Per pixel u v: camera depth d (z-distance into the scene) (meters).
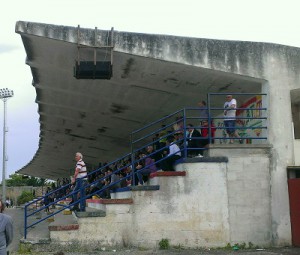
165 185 10.98
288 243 11.32
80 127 23.14
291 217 11.42
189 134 12.88
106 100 16.84
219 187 11.17
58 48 11.82
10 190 67.12
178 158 11.84
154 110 17.08
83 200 11.27
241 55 11.88
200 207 11.01
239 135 14.28
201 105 12.77
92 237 10.58
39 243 10.38
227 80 12.52
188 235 10.87
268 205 11.38
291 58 12.19
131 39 11.41
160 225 10.82
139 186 10.88
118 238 10.66
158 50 11.48
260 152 11.58
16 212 25.44
